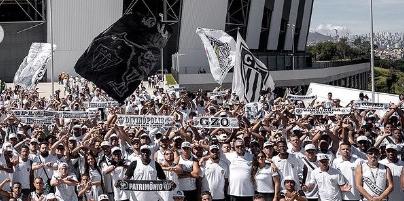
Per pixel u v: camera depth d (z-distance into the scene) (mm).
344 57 171875
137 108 29891
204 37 27922
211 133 19000
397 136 17641
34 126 22469
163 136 17031
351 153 15898
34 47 35969
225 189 15961
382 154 16922
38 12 81562
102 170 16203
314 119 23312
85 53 17516
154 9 82625
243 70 23688
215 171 15711
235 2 88875
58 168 15570
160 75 68688
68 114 22672
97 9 80375
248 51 23672
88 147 16547
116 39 17484
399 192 14883
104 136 17781
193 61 83500
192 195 15719
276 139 17062
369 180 14344
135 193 14266
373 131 20344
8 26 82000
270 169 15609
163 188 13516
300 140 16875
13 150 17109
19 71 35969
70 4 79500
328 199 14805
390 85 137375
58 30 79688
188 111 27750
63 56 79938
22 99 35312
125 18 17422
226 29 87812
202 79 75000
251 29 89000
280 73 85250
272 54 96625
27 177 16766
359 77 127188
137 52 17625
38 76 35656
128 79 17688
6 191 15914
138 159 14352
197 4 82250
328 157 14992
